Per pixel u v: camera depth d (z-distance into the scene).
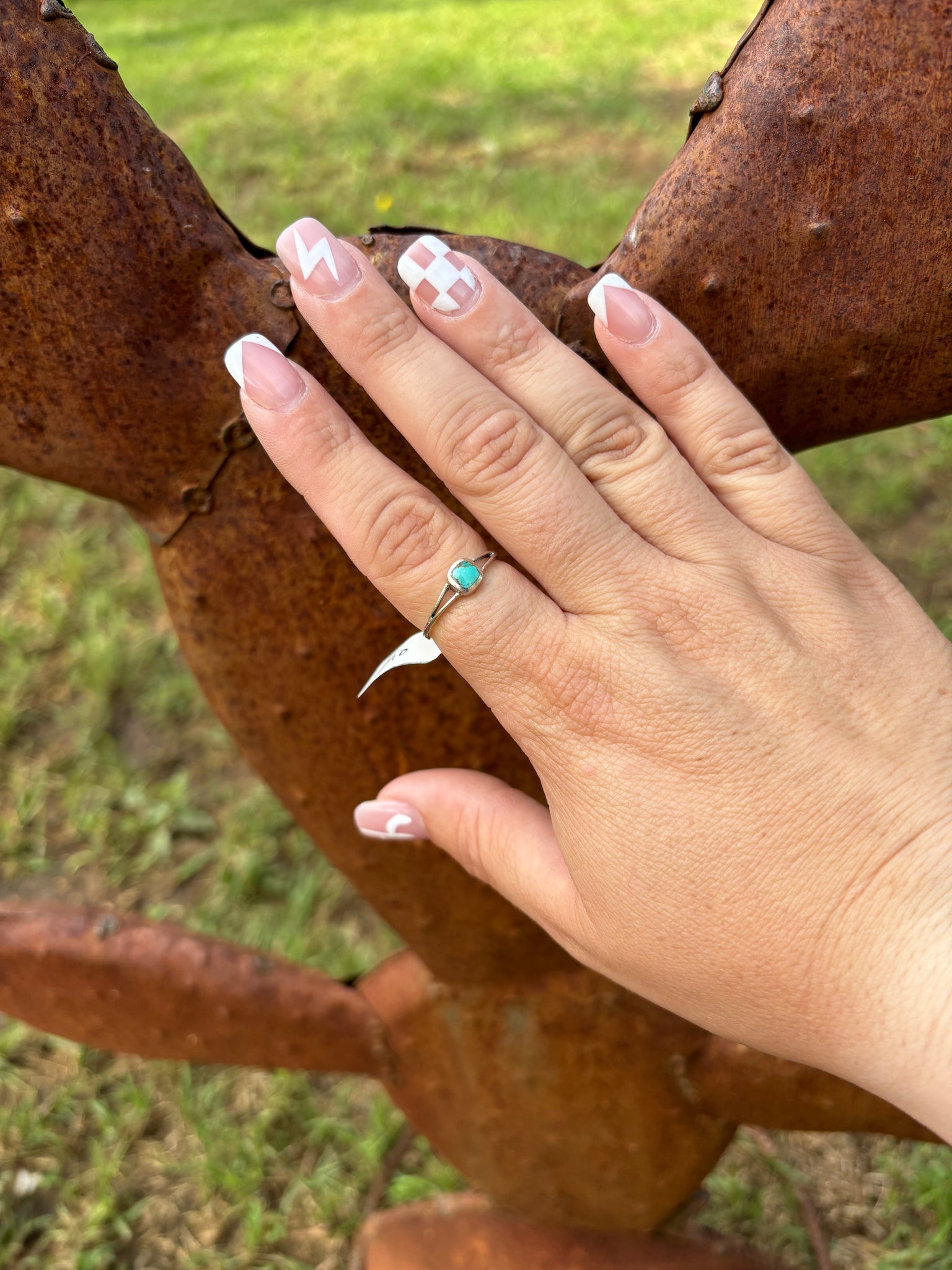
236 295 0.22
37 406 0.22
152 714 0.90
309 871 0.78
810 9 0.19
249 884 0.77
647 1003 0.31
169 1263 0.60
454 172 1.55
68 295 0.20
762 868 0.21
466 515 0.24
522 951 0.30
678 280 0.21
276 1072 0.67
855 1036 0.21
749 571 0.22
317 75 2.05
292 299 0.22
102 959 0.32
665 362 0.22
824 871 0.21
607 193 1.45
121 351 0.21
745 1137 0.63
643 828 0.22
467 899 0.29
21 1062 0.69
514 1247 0.38
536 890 0.24
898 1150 0.62
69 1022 0.34
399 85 1.94
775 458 0.23
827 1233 0.59
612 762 0.22
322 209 1.44
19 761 0.87
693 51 2.07
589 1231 0.38
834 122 0.19
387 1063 0.35
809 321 0.21
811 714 0.21
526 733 0.22
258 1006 0.33
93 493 0.24
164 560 0.25
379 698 0.25
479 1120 0.35
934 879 0.20
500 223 1.36
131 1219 0.62
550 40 2.22
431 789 0.25
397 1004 0.34
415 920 0.30
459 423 0.21
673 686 0.21
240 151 1.66
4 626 0.95
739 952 0.22
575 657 0.22
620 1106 0.33
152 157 0.20
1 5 0.19
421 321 0.22
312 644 0.25
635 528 0.22
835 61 0.19
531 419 0.21
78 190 0.20
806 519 0.23
